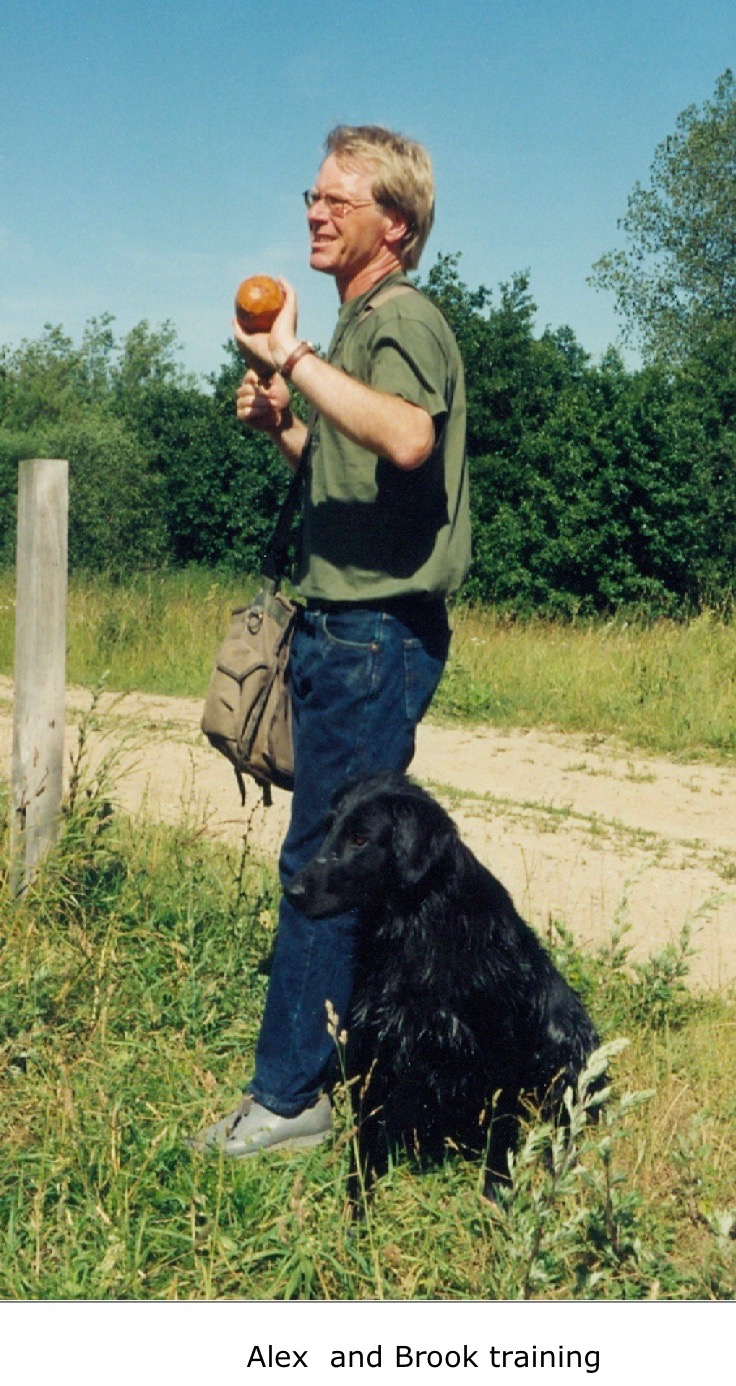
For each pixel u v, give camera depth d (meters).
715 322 42.72
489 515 20.77
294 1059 3.35
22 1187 3.04
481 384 22.00
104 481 24.34
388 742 3.29
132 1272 2.74
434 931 3.21
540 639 13.09
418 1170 3.33
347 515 3.19
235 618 3.48
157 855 5.09
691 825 7.50
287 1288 2.71
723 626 13.05
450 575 3.22
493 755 9.25
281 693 3.41
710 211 45.19
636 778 8.66
